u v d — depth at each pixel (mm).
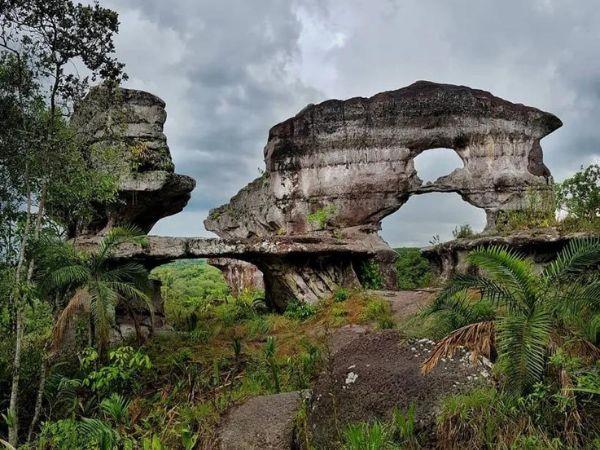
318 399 7543
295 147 22047
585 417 5996
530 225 17203
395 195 21578
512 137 21672
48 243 9539
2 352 9680
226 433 7875
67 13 8922
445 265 18812
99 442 7410
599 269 8109
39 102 9094
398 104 21516
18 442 8836
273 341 11789
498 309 7984
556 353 6520
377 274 19438
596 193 15477
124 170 13938
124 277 12023
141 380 10906
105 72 9453
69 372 10742
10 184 9227
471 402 6309
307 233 21062
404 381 7027
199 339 14148
